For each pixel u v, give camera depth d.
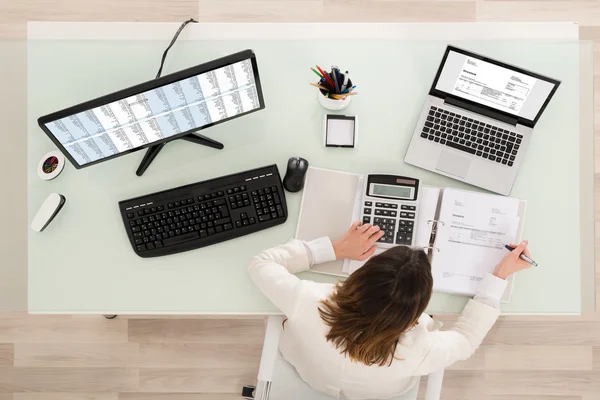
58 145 1.35
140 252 1.48
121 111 1.30
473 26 1.58
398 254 1.12
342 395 1.52
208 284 1.48
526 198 1.54
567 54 1.58
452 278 1.48
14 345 2.23
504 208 1.50
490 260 1.48
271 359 1.41
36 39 1.57
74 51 1.57
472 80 1.51
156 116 1.36
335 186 1.54
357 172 1.56
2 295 1.48
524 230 1.52
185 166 1.55
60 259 1.49
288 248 1.44
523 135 1.53
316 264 1.50
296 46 1.59
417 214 1.48
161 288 1.48
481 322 1.42
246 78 1.33
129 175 1.54
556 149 1.55
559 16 2.38
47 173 1.53
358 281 1.12
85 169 1.53
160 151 1.55
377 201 1.49
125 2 2.38
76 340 2.23
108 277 1.49
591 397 2.24
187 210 1.49
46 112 1.56
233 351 2.24
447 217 1.50
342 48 1.59
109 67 1.57
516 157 1.53
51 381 2.23
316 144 1.57
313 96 1.59
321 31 1.59
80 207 1.52
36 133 1.55
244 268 1.49
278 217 1.50
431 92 1.56
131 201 1.48
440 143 1.56
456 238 1.49
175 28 1.57
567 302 1.49
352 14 2.37
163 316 2.24
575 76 1.57
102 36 1.57
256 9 2.37
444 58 1.50
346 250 1.46
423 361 1.28
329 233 1.52
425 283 1.10
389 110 1.58
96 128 1.33
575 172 1.55
